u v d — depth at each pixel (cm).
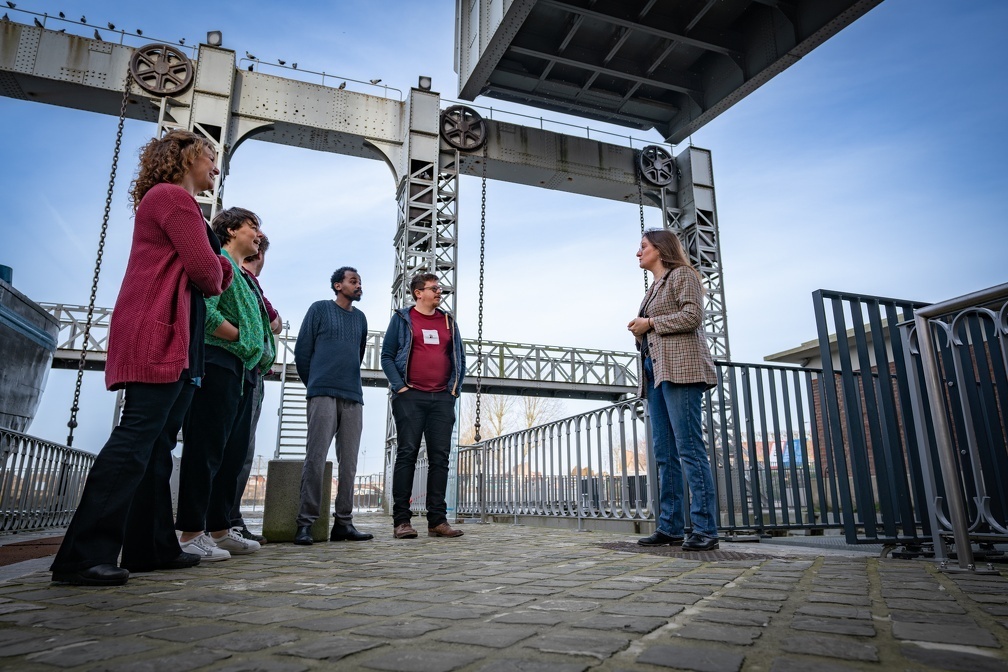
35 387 623
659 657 88
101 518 169
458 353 397
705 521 263
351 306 384
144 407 175
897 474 260
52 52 891
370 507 1966
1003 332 191
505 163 1115
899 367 270
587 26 1027
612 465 420
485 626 111
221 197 923
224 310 240
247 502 2109
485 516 677
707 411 354
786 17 939
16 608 132
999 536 193
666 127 1244
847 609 125
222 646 97
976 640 98
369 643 98
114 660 89
